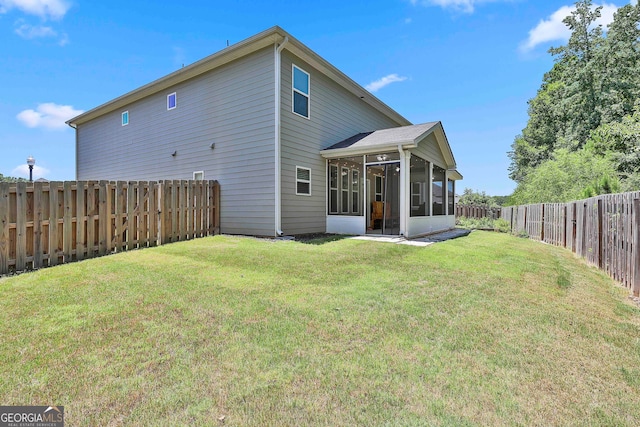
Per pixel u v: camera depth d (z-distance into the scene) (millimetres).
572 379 2227
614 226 5273
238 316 3225
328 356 2477
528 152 28250
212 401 1935
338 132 11430
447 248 7492
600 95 20281
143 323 3012
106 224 6242
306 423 1762
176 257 5844
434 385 2123
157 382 2111
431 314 3373
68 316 3135
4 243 4840
